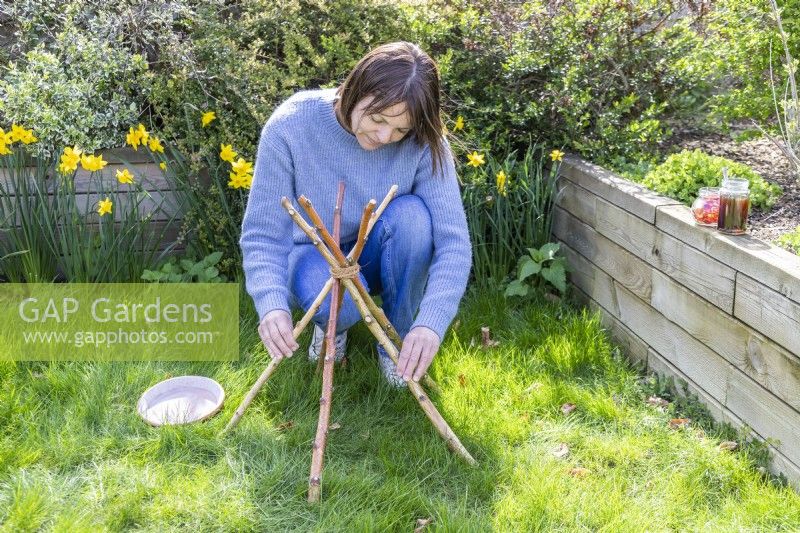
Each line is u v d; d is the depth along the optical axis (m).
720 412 2.50
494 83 3.81
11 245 3.39
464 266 2.39
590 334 3.02
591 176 3.22
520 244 3.53
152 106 3.67
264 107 3.38
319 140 2.41
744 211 2.39
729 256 2.36
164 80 3.54
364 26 3.71
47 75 3.34
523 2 3.87
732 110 3.48
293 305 2.70
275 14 3.68
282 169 2.41
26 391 2.60
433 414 2.34
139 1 3.60
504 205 3.53
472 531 2.05
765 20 3.22
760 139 3.85
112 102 3.44
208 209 3.42
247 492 2.18
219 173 3.46
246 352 2.89
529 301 3.37
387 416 2.58
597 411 2.63
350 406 2.64
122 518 2.07
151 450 2.35
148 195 3.34
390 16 3.73
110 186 3.38
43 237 3.36
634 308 2.96
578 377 2.85
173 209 3.55
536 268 3.31
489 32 3.71
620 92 3.93
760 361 2.27
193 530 2.06
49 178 3.44
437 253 2.44
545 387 2.72
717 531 2.09
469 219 3.45
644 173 3.30
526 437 2.51
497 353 2.95
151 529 2.06
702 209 2.49
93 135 3.50
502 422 2.54
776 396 2.23
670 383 2.74
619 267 3.04
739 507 2.18
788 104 3.04
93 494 2.15
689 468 2.34
